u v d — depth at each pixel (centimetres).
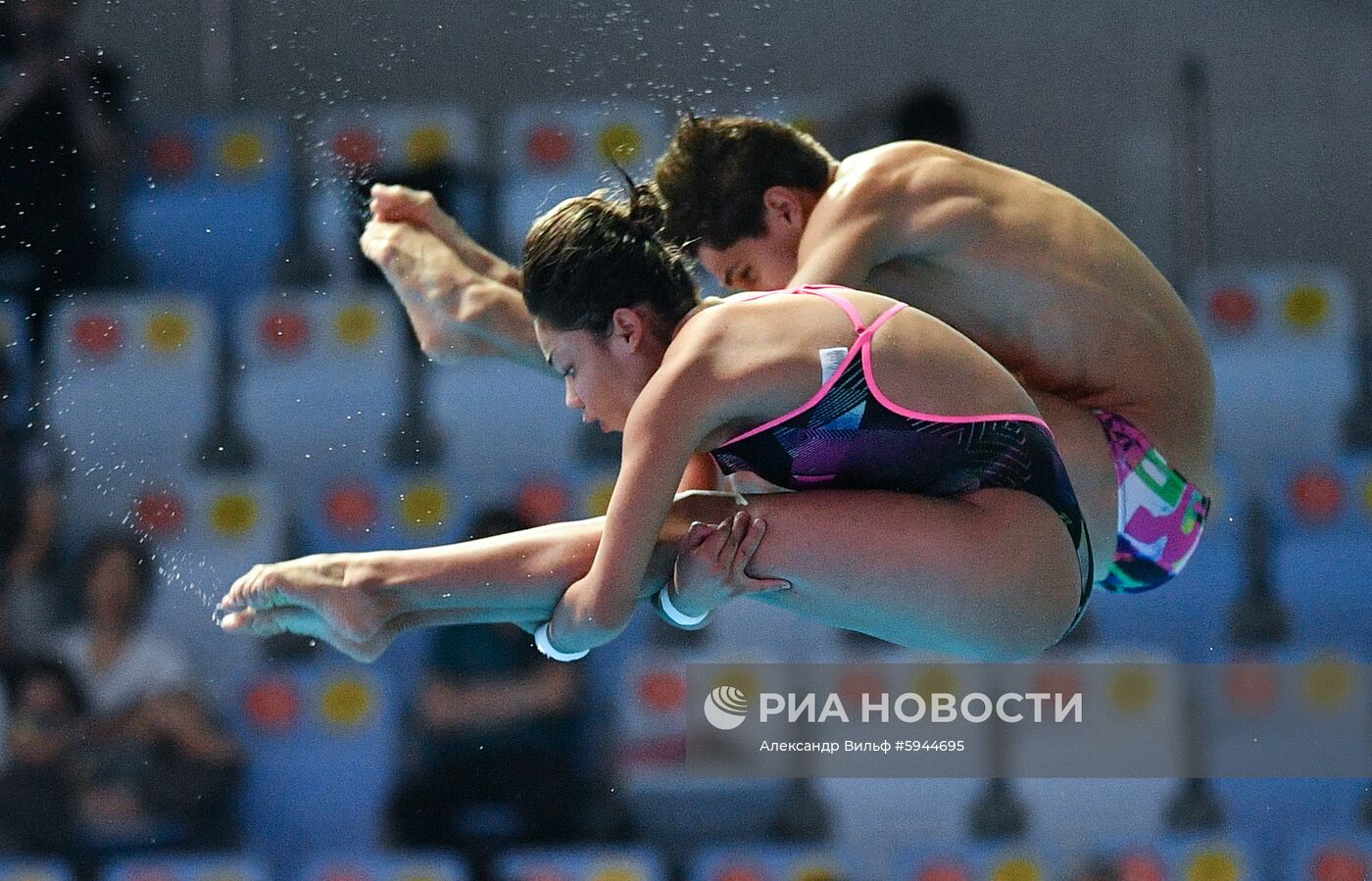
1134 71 2695
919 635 984
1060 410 1112
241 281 2425
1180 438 1145
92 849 1872
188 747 1922
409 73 2619
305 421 2242
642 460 948
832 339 963
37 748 1900
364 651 1051
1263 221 2686
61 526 2119
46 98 2347
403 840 1873
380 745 1941
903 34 2691
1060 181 2688
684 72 2625
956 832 1908
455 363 1281
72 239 2342
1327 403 2345
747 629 2033
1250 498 2228
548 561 1020
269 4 2614
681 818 1891
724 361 955
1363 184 2681
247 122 2503
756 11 2661
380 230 1311
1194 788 1955
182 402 2231
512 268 1313
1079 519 1009
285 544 2086
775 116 2577
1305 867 1920
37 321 2288
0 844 1864
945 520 958
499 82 2623
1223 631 2114
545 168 2503
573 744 1895
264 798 1927
